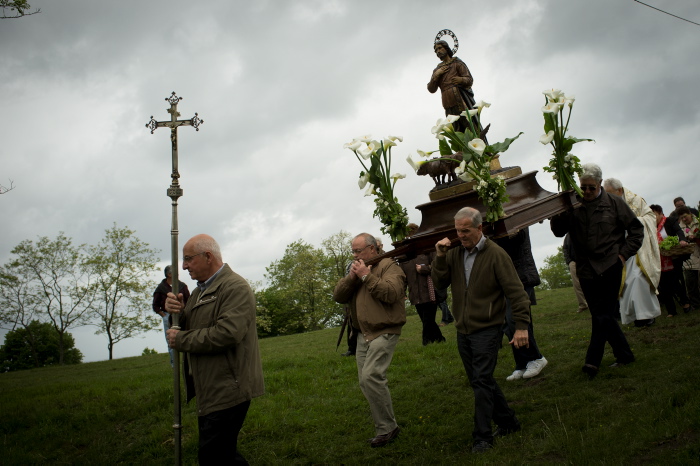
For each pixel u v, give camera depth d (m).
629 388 5.68
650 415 4.66
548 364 7.29
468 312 5.16
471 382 5.14
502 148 5.37
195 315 4.72
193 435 6.80
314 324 51.41
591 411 5.20
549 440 4.71
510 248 6.18
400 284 5.64
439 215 5.97
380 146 6.14
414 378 7.83
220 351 4.46
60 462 6.80
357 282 5.84
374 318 5.63
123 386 9.99
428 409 6.45
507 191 5.68
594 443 4.41
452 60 7.92
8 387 12.84
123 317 44.91
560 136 6.12
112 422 7.82
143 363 16.11
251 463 5.89
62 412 8.28
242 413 4.52
